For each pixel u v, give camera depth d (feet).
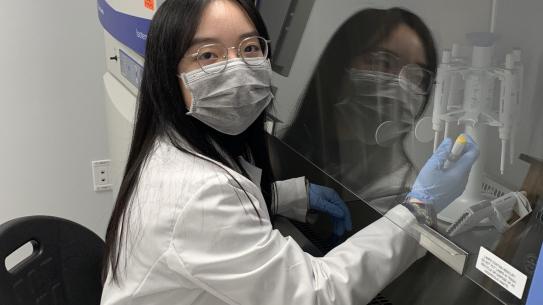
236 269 2.51
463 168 2.21
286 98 3.70
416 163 2.52
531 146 1.89
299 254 2.66
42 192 6.57
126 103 4.45
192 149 2.82
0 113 6.01
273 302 2.56
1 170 6.28
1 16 5.59
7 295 3.12
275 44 3.68
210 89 2.75
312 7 3.31
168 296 2.78
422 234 2.44
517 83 1.91
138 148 2.94
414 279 2.74
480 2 2.01
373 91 2.83
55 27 5.81
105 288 3.02
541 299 1.73
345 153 3.17
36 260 3.36
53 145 6.35
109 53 5.03
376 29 2.73
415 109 2.50
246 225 2.57
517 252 1.92
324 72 3.26
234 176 2.68
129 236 2.69
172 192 2.55
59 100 6.15
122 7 4.16
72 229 3.59
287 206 3.57
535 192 1.88
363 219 3.05
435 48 2.31
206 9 2.62
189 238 2.49
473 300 2.31
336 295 2.58
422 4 2.35
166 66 2.70
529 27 1.83
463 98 2.18
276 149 3.92
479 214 2.11
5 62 5.79
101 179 6.68
